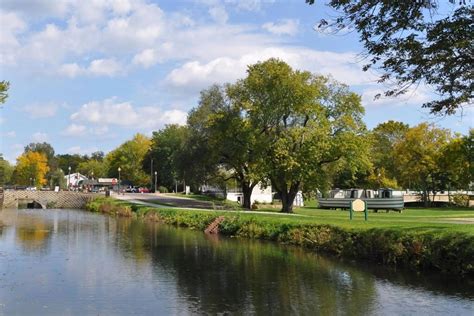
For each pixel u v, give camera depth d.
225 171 60.41
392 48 10.45
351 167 48.53
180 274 20.67
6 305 15.87
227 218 38.16
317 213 43.94
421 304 15.23
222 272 20.95
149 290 17.80
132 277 20.17
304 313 14.51
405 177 68.31
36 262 24.09
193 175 57.09
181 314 14.59
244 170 55.53
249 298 16.34
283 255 25.19
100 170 181.75
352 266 21.61
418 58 10.36
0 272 21.42
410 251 20.56
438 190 70.44
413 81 10.91
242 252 26.58
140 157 133.75
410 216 36.41
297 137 46.09
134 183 136.75
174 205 60.88
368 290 17.16
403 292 16.72
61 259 24.98
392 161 75.62
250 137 48.53
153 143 123.50
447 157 62.38
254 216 37.16
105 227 43.38
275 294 16.84
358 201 30.89
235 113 52.59
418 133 65.56
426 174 65.94
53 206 88.56
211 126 53.25
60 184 146.00
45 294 17.31
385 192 50.50
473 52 10.11
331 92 49.28
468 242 18.81
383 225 25.08
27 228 42.75
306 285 18.14
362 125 49.25
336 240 25.19
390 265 21.19
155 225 45.00
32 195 89.38
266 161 47.66
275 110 47.72
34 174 141.25
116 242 32.16
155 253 26.86
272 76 47.78
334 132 48.56
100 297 16.83
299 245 28.25
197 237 34.59
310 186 47.03
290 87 47.00
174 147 113.94
